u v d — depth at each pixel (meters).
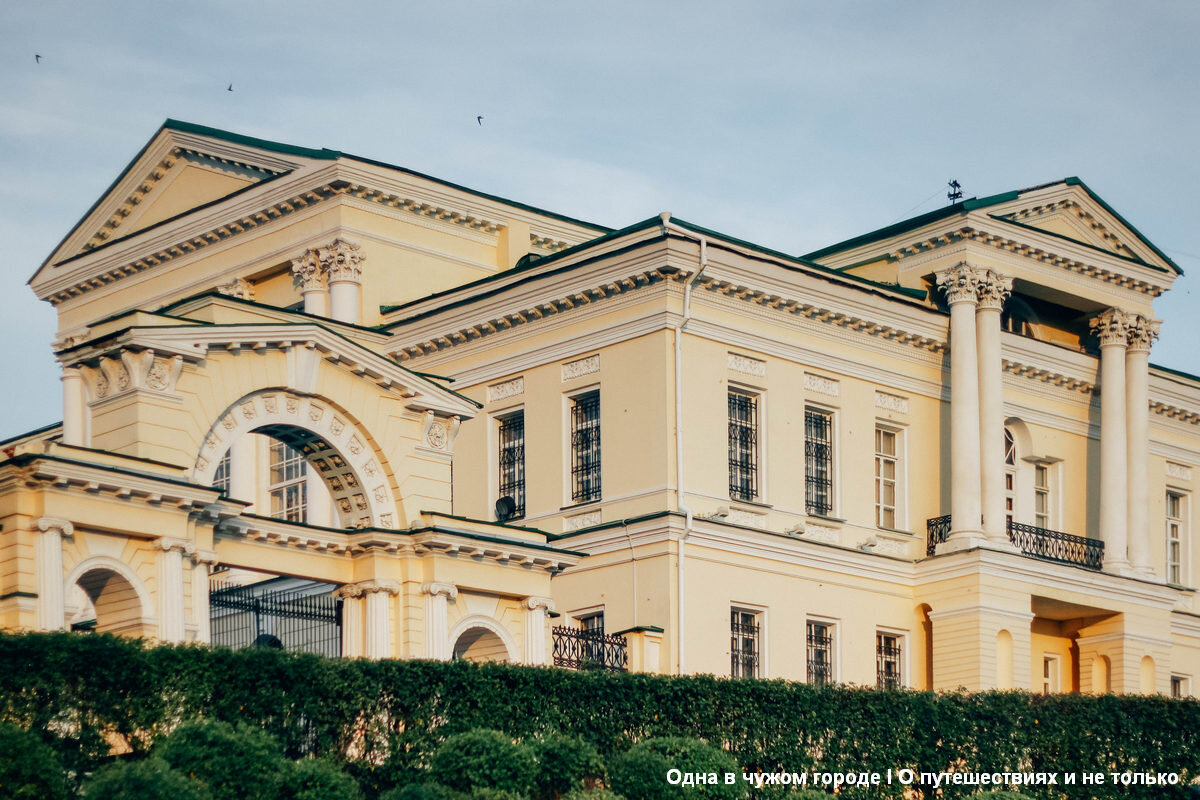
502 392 49.22
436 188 52.56
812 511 48.47
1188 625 57.78
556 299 47.69
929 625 50.03
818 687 39.38
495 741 32.38
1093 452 56.06
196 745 29.02
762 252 47.50
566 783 32.94
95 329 35.31
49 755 27.62
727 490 46.31
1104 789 42.91
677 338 45.62
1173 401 59.59
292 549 37.19
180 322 35.31
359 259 50.69
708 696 37.38
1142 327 54.84
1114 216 54.59
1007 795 38.47
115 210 57.50
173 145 55.66
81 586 33.62
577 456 47.50
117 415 34.62
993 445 50.16
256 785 29.08
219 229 53.62
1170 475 59.97
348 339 37.59
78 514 32.50
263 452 51.75
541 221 55.19
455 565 38.28
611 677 36.09
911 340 51.12
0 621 31.61
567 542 46.53
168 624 33.47
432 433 39.19
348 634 37.81
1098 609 51.81
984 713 41.94
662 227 45.97
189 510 34.22
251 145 53.03
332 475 38.34
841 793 38.91
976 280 50.56
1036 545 51.97
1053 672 53.03
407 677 33.25
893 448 51.06
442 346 50.47
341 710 32.34
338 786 29.89
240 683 31.20
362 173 50.75
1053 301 54.12
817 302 48.62
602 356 46.97
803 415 48.62
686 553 44.84
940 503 51.34
